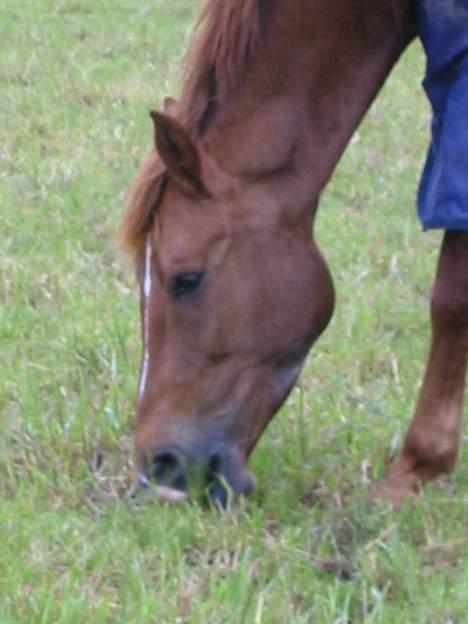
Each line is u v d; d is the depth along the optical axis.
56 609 7.49
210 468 8.35
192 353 8.27
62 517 8.59
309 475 9.18
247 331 8.29
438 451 8.90
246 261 8.27
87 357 10.95
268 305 8.31
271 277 8.30
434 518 8.55
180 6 24.38
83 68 19.73
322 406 10.16
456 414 8.95
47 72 19.52
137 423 8.45
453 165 8.20
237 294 8.24
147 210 8.24
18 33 21.80
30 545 8.21
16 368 10.89
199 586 7.80
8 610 7.49
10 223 14.04
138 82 19.09
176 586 7.75
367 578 7.81
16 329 11.55
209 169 8.24
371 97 8.61
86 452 9.59
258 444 9.40
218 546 8.23
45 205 14.54
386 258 13.37
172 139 7.98
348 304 12.25
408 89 19.14
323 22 8.34
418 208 8.71
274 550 8.09
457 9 8.18
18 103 17.91
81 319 11.79
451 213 8.20
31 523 8.46
